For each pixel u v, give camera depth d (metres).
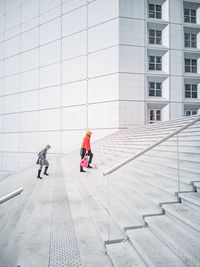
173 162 5.92
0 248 3.45
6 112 25.84
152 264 2.27
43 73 22.92
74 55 20.97
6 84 26.02
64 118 21.34
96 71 19.73
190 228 2.77
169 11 19.89
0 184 13.30
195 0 20.41
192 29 20.66
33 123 23.39
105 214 4.24
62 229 3.79
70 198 5.66
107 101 19.08
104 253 2.96
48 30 22.70
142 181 5.21
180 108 19.84
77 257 2.89
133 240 2.88
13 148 24.83
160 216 3.42
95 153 14.34
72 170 9.93
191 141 6.49
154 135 10.23
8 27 26.06
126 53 18.80
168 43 19.81
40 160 9.10
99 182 6.77
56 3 22.19
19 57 24.92
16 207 5.75
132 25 19.00
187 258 2.20
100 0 19.64
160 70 20.17
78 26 20.80
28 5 24.36
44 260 2.82
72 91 21.00
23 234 3.94
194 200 3.27
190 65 20.83
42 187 7.16
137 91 18.91
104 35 19.39
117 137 15.54
